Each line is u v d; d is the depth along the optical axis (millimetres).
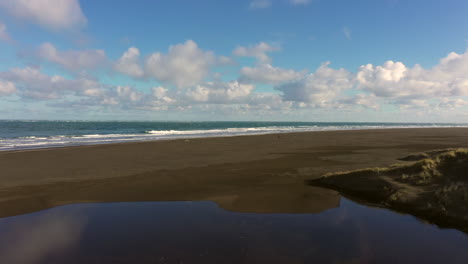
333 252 4980
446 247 5184
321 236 5727
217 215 7125
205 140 30484
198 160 16516
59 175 12234
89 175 12266
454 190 7133
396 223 6449
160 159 16859
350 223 6477
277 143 27516
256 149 22297
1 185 10422
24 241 5559
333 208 7625
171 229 6180
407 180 8523
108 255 4934
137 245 5336
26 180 11250
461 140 31547
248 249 5133
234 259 4734
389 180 8867
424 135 41062
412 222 6504
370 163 14984
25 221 6766
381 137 36469
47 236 5809
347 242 5422
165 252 5031
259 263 4586
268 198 8648
